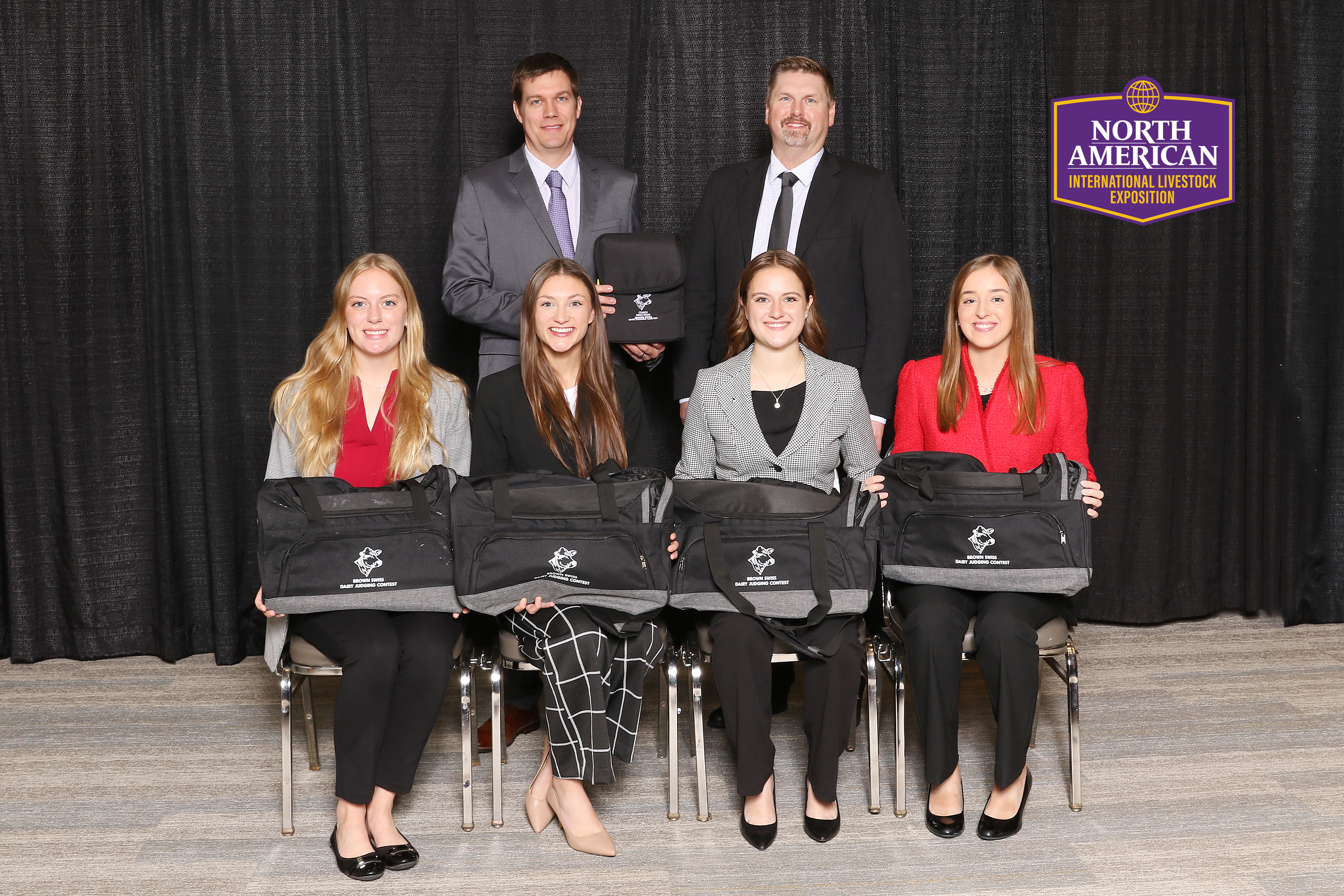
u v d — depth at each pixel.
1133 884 2.03
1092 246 3.42
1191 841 2.18
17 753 2.64
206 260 3.21
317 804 2.38
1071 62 3.35
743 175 2.95
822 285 2.86
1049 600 2.27
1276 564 3.56
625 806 2.37
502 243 2.88
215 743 2.70
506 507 2.13
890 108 3.37
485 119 3.23
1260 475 3.54
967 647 2.26
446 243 3.31
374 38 3.20
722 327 2.94
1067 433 2.55
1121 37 3.35
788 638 2.14
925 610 2.21
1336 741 2.65
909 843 2.20
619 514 2.15
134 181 3.22
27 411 3.25
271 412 2.71
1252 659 3.23
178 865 2.12
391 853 2.10
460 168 3.29
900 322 2.85
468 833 2.25
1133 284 3.42
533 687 2.67
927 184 3.37
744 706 2.15
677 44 3.29
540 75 2.82
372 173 3.26
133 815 2.32
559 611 2.13
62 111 3.17
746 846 2.19
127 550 3.33
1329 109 3.45
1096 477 3.48
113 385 3.27
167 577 3.26
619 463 2.47
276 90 3.22
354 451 2.42
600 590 2.12
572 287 2.40
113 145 3.20
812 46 3.29
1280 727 2.73
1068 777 2.47
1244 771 2.49
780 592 2.15
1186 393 3.48
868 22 3.29
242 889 2.03
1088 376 3.46
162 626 3.29
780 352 2.48
